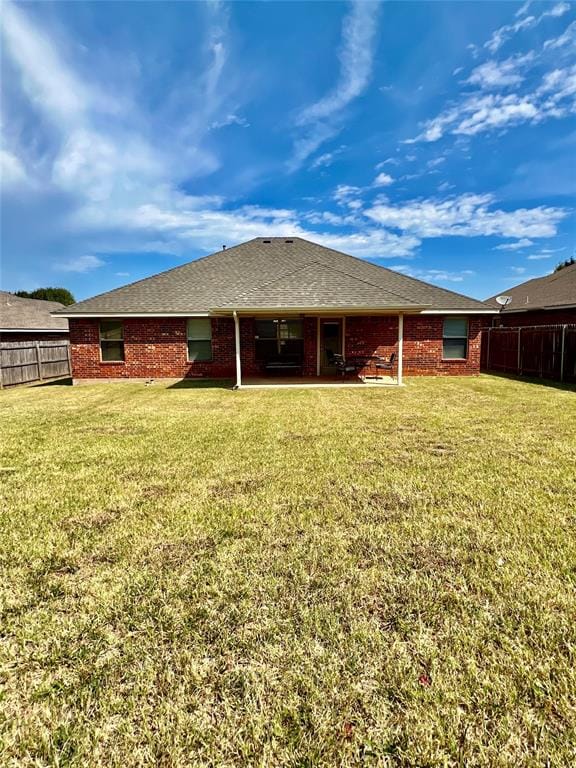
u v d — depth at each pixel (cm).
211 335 1483
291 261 1703
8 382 1442
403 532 349
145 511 399
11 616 253
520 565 299
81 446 632
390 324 1510
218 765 163
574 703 188
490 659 213
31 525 373
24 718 186
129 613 253
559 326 1366
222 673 207
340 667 209
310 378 1447
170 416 850
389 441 632
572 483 456
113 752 170
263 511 392
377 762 163
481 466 514
